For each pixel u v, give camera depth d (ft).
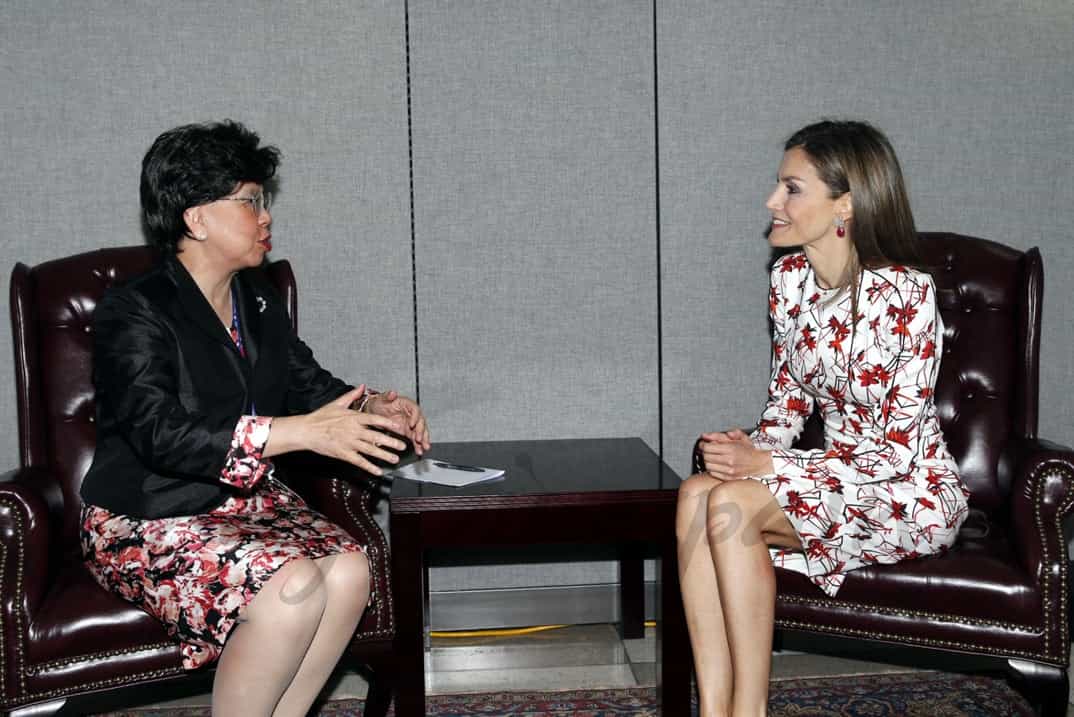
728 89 9.41
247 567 5.93
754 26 9.37
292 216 9.20
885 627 6.81
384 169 9.25
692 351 9.62
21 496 6.30
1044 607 6.61
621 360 9.59
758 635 6.30
